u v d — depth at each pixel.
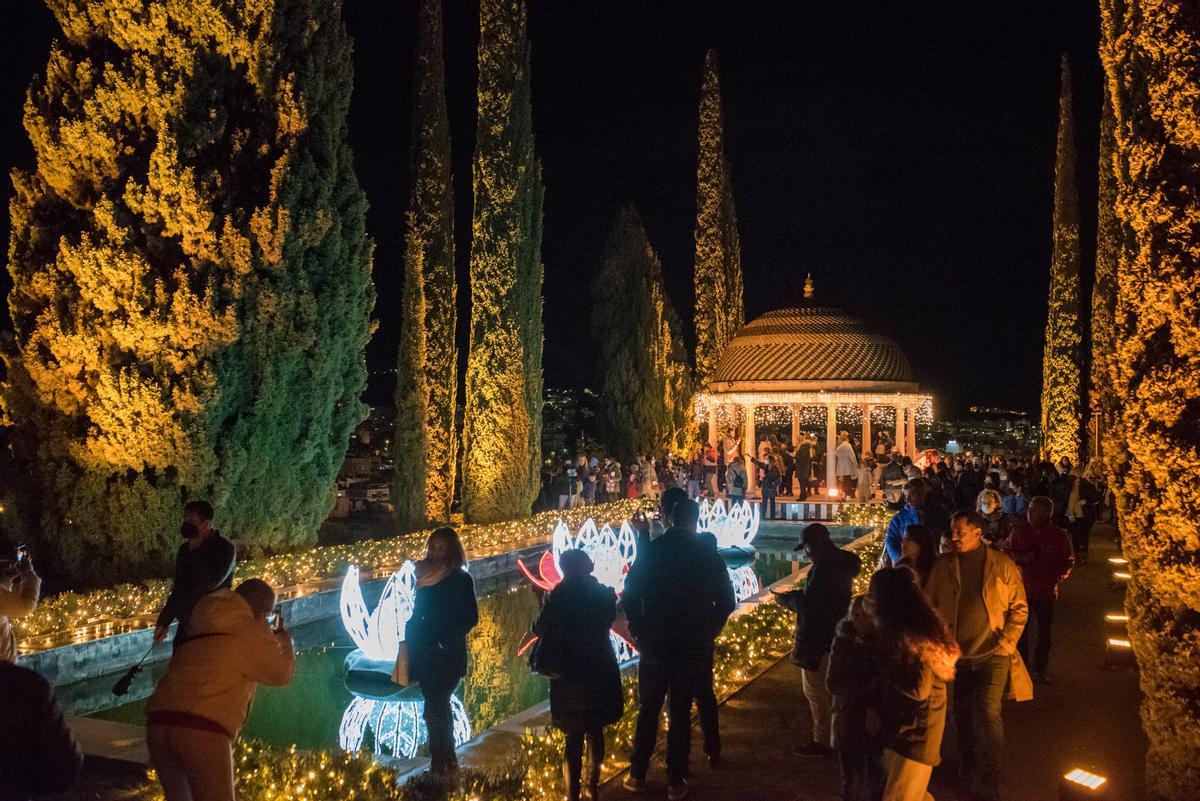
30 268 15.98
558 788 7.39
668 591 7.34
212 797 5.12
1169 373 5.92
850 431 44.44
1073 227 37.03
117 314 15.34
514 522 26.25
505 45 28.94
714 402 38.28
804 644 8.04
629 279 37.81
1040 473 23.61
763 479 31.77
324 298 17.34
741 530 23.05
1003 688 7.15
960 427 48.88
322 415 17.52
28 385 15.75
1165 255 5.97
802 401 36.50
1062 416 36.81
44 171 15.80
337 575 17.12
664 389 38.16
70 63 16.05
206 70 16.12
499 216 28.53
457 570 7.73
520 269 28.72
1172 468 5.92
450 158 30.09
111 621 12.73
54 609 12.86
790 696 10.11
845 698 6.30
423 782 7.34
